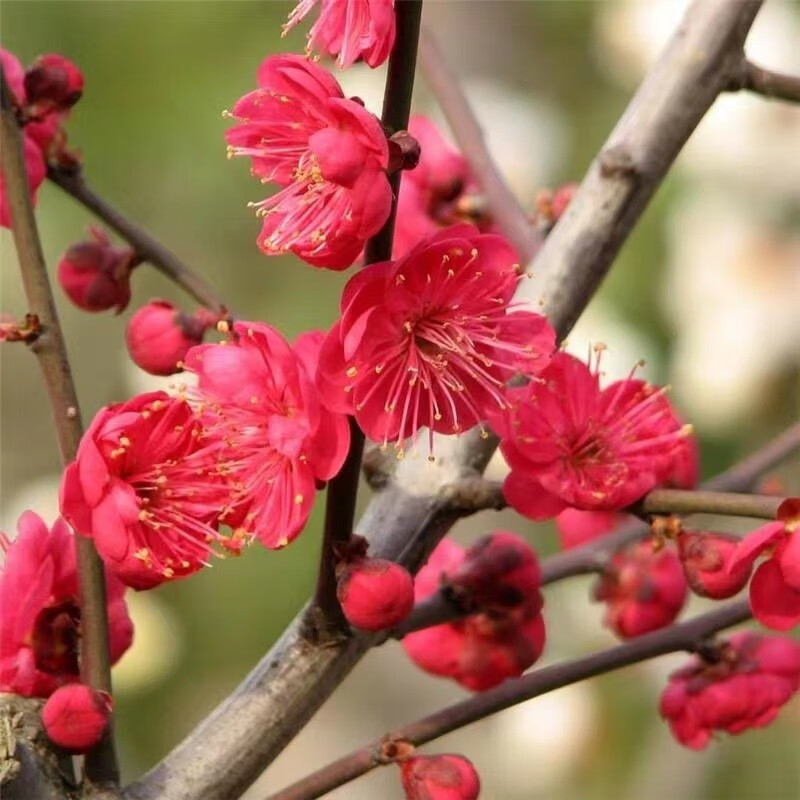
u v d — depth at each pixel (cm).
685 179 123
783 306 117
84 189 79
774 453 81
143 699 126
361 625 73
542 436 75
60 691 73
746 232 119
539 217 83
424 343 73
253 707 75
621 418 75
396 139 72
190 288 79
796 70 118
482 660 78
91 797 73
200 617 127
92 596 73
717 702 79
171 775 74
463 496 76
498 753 127
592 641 118
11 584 74
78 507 73
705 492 74
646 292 124
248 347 74
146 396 73
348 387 72
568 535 84
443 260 73
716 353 117
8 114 75
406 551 76
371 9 72
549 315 79
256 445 73
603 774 117
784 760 115
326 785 74
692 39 80
